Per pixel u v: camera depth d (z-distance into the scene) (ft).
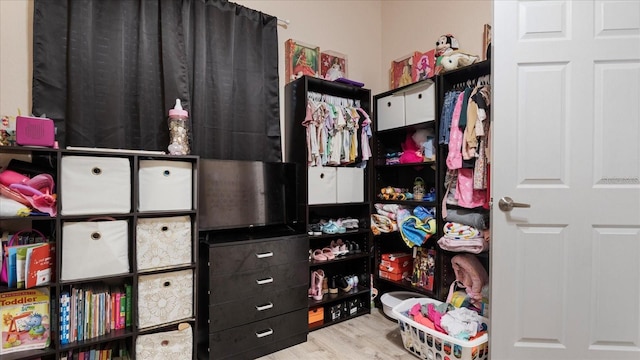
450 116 7.19
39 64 5.44
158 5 6.48
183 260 5.89
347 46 9.62
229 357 6.10
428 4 9.09
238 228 7.29
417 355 6.38
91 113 5.83
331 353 6.59
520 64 5.45
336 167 8.29
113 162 5.22
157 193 5.65
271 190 7.45
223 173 6.79
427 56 8.56
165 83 6.44
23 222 5.40
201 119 6.83
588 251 5.26
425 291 7.75
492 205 5.57
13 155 5.32
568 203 5.30
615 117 5.16
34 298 4.80
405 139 9.19
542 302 5.43
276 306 6.70
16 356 4.59
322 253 8.07
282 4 8.36
